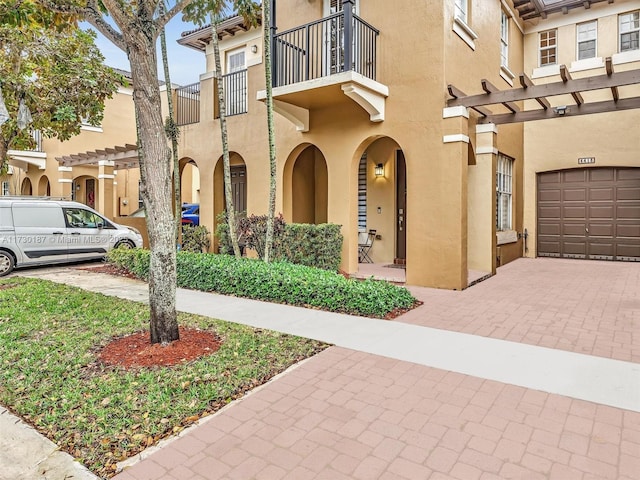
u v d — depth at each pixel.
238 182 14.22
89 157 16.48
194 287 8.27
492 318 6.03
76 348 4.75
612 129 11.91
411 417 3.30
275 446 2.95
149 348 4.66
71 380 3.92
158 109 4.67
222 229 10.48
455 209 7.86
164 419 3.26
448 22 8.09
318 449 2.91
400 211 11.20
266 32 7.78
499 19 10.93
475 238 9.69
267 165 10.80
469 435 3.05
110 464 2.77
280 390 3.79
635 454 2.81
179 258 8.83
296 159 11.43
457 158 7.80
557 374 4.07
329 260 8.98
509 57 12.11
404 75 8.35
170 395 3.63
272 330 5.44
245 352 4.63
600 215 12.27
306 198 11.95
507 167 12.20
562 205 12.82
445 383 3.89
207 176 12.30
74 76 10.31
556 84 7.19
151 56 4.61
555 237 12.95
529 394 3.67
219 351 4.66
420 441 2.98
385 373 4.12
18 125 9.27
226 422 3.27
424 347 4.84
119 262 10.32
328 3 9.66
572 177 12.66
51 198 11.68
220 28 13.91
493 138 9.45
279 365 4.31
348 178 9.22
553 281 8.89
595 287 8.23
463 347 4.84
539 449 2.87
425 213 8.20
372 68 8.66
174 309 4.88
